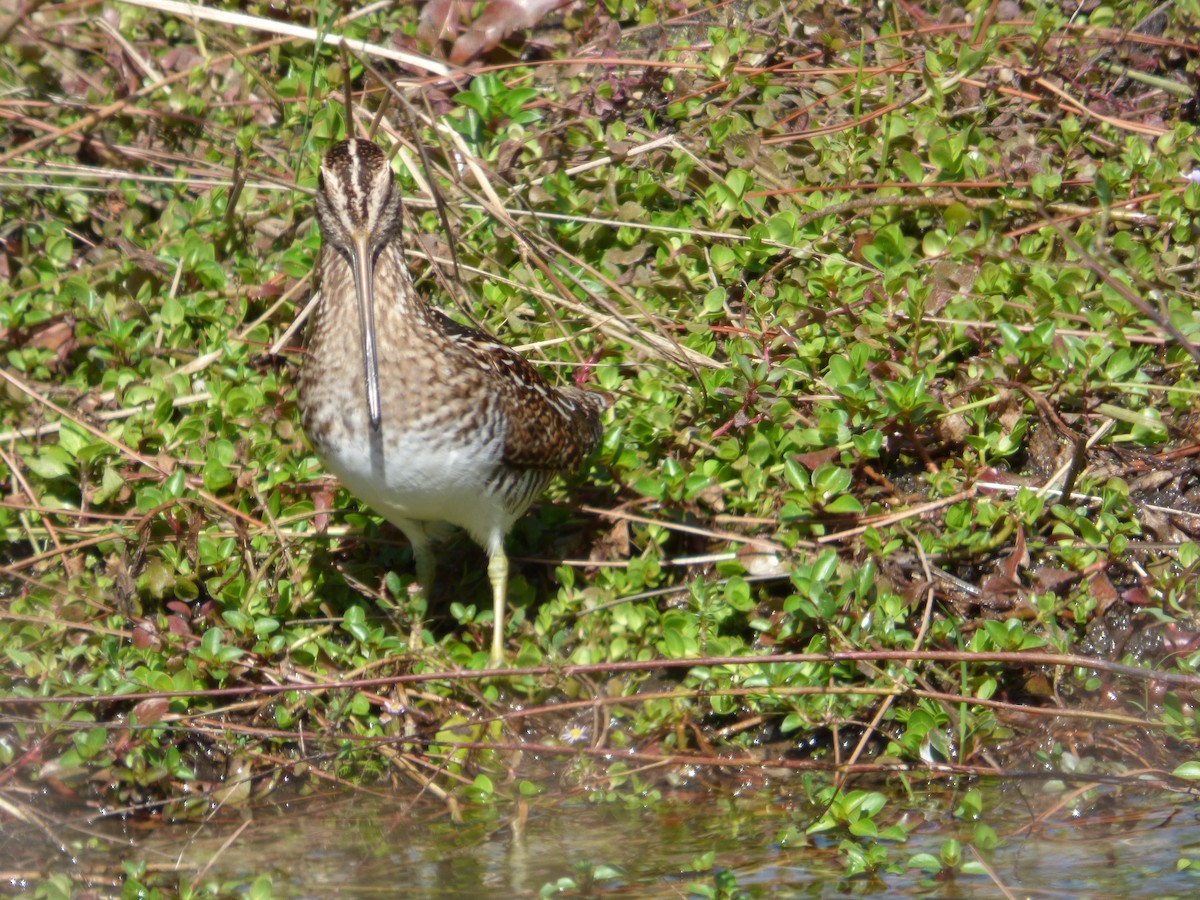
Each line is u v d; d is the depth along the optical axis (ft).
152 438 34.17
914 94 41.06
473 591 34.06
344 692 29.68
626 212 38.17
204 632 30.99
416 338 29.63
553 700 30.89
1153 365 35.65
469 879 25.67
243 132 40.50
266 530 32.91
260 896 24.18
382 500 30.53
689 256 37.68
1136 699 30.63
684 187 39.68
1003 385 33.19
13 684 30.09
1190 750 29.19
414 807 28.60
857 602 30.04
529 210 37.50
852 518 32.58
